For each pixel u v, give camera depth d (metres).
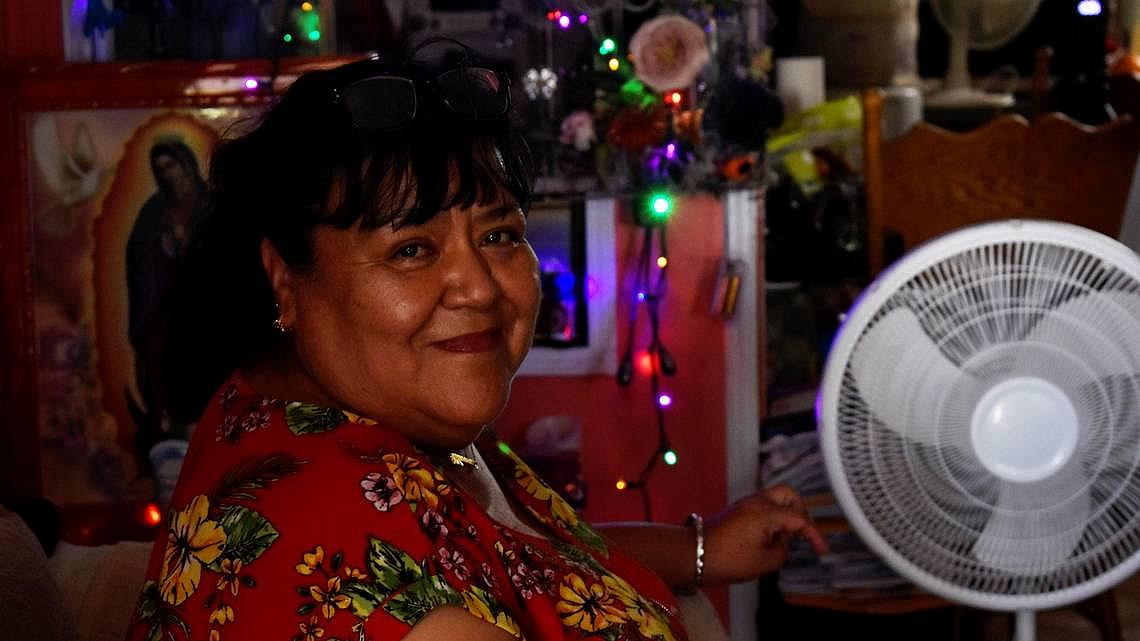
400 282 1.12
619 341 2.79
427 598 0.99
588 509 2.85
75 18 2.46
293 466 1.07
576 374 2.80
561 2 2.63
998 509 1.45
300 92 1.15
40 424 2.43
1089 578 1.50
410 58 1.21
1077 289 1.39
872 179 2.89
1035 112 4.04
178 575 1.05
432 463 1.20
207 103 2.39
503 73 1.21
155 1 2.51
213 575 1.03
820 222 3.19
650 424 2.82
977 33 4.32
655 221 2.69
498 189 1.16
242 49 2.54
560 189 2.67
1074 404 1.42
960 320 1.40
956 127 4.39
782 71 3.32
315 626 0.98
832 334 3.19
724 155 2.68
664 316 2.79
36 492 2.44
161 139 2.39
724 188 2.69
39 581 1.32
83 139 2.39
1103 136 2.77
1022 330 1.41
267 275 1.20
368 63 1.17
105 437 2.44
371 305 1.12
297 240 1.14
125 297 2.42
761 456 2.73
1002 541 1.47
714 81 2.67
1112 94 3.79
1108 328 1.40
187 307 1.25
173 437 2.45
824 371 1.42
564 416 2.82
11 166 2.38
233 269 1.22
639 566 1.45
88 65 2.38
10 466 2.43
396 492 1.05
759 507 1.67
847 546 2.55
